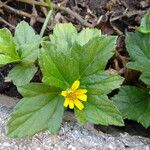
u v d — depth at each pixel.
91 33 0.33
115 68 0.36
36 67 0.32
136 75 0.35
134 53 0.33
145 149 0.30
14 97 0.34
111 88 0.29
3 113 0.31
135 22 0.38
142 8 0.38
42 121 0.30
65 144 0.30
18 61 0.33
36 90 0.30
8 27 0.37
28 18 0.37
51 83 0.29
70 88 0.30
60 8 0.38
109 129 0.32
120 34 0.37
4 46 0.32
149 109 0.32
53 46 0.29
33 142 0.30
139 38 0.33
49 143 0.30
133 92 0.32
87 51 0.30
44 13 0.38
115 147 0.30
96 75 0.30
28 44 0.32
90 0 0.38
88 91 0.30
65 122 0.31
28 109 0.30
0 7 0.37
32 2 0.38
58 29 0.33
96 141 0.30
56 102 0.30
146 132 0.33
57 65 0.30
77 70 0.30
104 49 0.30
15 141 0.30
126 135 0.31
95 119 0.30
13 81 0.32
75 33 0.33
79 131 0.31
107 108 0.29
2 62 0.32
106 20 0.37
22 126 0.29
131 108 0.32
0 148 0.30
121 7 0.38
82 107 0.30
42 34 0.35
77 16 0.37
